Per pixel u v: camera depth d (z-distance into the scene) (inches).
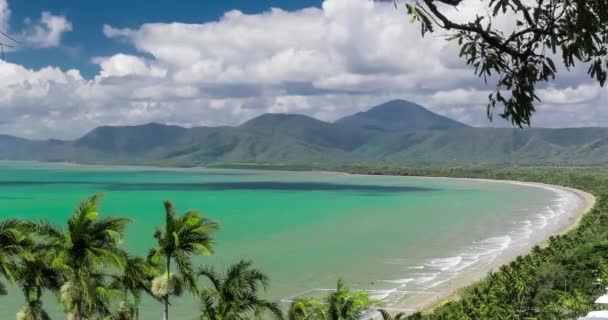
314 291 3501.5
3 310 2797.7
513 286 2714.1
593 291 2721.5
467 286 3395.7
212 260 4446.4
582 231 4682.6
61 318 2640.3
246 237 5802.2
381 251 4985.2
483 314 2400.3
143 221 7003.0
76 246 1248.2
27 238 1221.7
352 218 7637.8
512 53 328.2
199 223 1432.1
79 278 1251.8
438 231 6333.7
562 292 2625.5
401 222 7209.6
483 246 5236.2
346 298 1844.2
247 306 1603.1
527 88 331.9
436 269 4170.8
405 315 2928.2
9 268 1206.9
